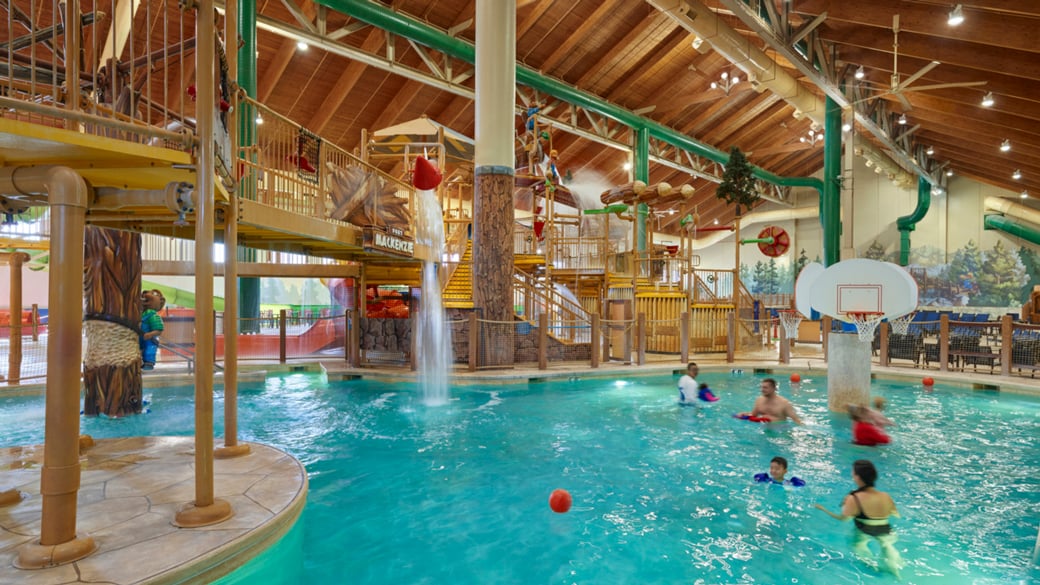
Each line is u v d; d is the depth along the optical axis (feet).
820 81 52.90
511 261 40.81
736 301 54.70
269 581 11.42
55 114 9.27
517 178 58.80
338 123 60.64
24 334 53.78
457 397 32.42
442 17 51.72
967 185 104.94
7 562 9.49
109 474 14.17
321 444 22.81
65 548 9.47
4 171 9.29
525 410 29.35
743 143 94.17
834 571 12.47
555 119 67.41
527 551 13.46
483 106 40.01
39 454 16.35
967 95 53.06
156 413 25.79
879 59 51.96
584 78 66.74
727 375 41.55
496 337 39.40
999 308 99.71
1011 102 50.47
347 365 39.78
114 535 10.58
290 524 12.16
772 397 27.37
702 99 70.69
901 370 39.88
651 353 52.75
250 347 45.21
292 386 35.06
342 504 16.44
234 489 13.16
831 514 15.56
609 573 12.39
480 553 13.34
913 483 18.48
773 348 57.16
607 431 25.27
